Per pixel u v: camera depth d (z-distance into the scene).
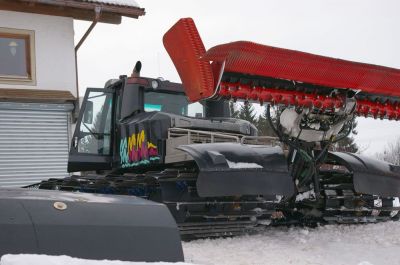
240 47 4.82
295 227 6.89
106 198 2.97
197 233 5.84
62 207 2.62
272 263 4.91
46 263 2.10
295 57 5.06
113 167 7.59
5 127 12.44
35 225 2.46
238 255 5.17
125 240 2.62
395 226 6.87
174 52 5.18
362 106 6.05
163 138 6.69
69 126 13.05
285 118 5.87
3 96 12.15
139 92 7.53
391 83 5.72
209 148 5.58
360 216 6.95
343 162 6.37
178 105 7.97
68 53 13.31
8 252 2.35
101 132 7.69
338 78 5.43
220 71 4.91
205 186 5.24
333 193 6.60
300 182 6.27
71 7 13.06
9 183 12.44
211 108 8.31
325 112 5.86
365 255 5.36
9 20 12.78
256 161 5.56
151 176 5.80
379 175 6.37
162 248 2.69
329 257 5.24
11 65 12.84
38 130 12.76
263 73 5.09
